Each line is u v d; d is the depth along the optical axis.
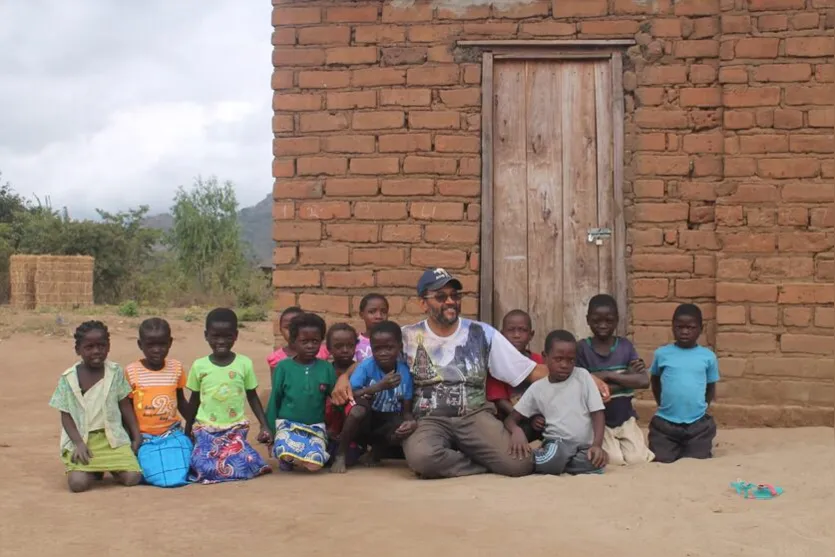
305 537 3.85
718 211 7.02
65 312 19.97
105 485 5.29
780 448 5.97
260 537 3.87
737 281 6.96
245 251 41.78
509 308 7.36
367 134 7.31
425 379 5.62
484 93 7.27
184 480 5.25
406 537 3.81
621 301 7.18
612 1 7.21
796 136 6.96
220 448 5.45
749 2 7.02
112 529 4.07
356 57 7.33
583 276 7.32
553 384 5.55
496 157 7.37
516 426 5.54
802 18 6.96
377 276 7.28
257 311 21.92
